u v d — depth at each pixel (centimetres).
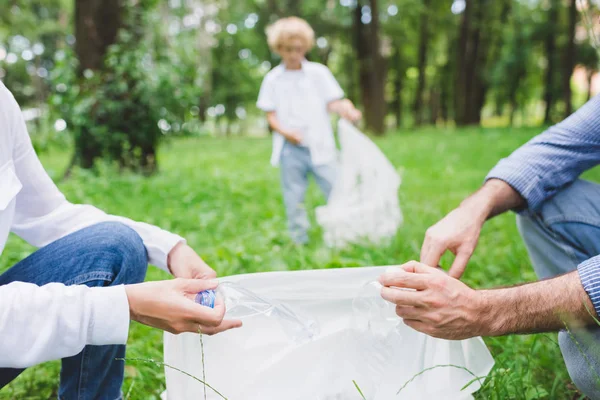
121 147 748
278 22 421
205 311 115
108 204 521
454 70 3147
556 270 165
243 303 137
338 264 266
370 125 1920
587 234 155
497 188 164
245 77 3247
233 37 3088
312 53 2672
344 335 140
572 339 126
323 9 2559
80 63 741
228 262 296
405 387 135
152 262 153
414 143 1330
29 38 2583
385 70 2539
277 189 637
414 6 2442
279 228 419
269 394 135
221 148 1548
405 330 138
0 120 124
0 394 180
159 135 754
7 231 124
